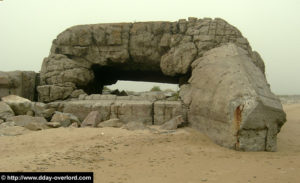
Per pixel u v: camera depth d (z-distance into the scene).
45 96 13.80
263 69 12.90
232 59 10.21
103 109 12.16
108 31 13.80
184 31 13.01
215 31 12.59
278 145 9.31
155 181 5.84
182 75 13.30
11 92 13.41
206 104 9.85
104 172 6.35
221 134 8.88
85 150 8.03
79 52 14.16
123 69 15.05
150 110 11.87
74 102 12.73
